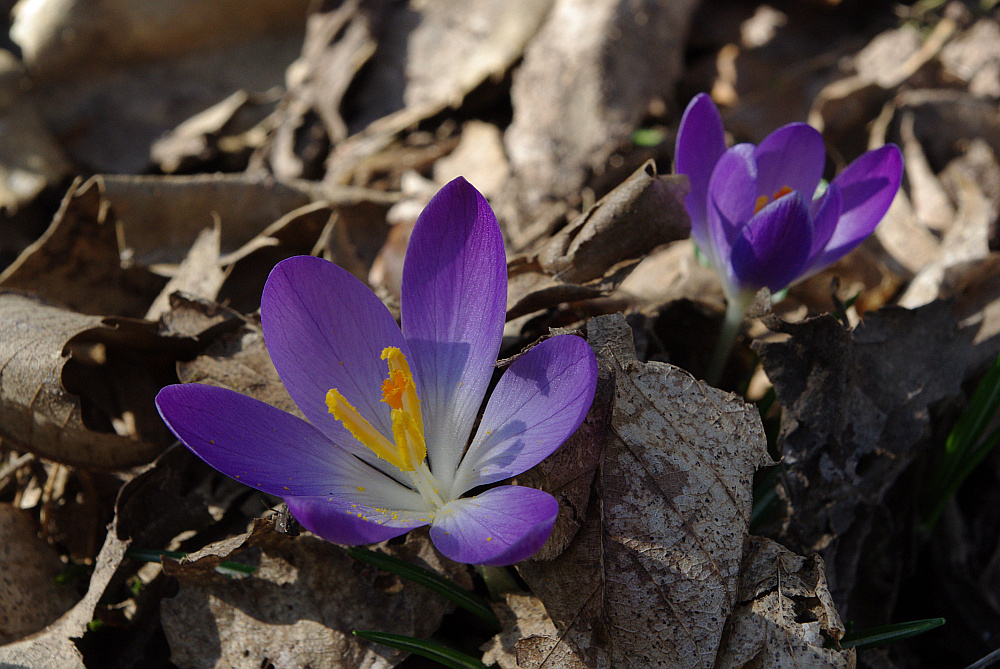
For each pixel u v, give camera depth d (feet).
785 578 1.20
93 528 1.30
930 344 1.28
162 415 1.15
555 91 1.53
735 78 1.69
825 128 1.59
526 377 1.19
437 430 1.21
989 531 1.34
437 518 1.18
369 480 1.20
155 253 1.39
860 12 1.82
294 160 1.60
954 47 1.67
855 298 1.32
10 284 1.37
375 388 1.21
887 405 1.26
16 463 1.32
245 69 1.85
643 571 1.19
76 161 1.69
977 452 1.29
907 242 1.46
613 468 1.20
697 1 1.61
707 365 1.33
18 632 1.25
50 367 1.26
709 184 1.29
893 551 1.29
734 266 1.26
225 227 1.42
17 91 1.73
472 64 1.63
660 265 1.41
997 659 1.24
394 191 1.54
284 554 1.22
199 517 1.26
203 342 1.29
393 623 1.21
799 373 1.25
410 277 1.21
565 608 1.20
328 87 1.70
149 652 1.24
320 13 1.80
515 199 1.48
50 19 1.75
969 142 1.53
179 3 1.80
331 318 1.20
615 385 1.21
